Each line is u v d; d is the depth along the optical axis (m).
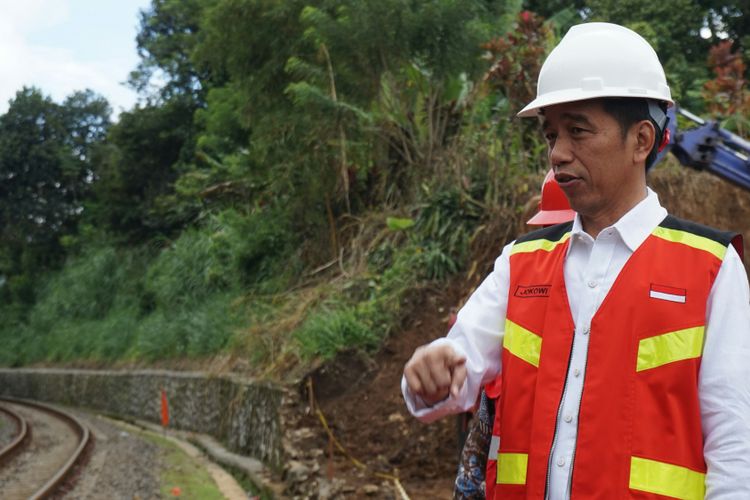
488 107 11.84
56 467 13.70
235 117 18.70
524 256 1.91
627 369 1.67
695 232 1.75
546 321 1.79
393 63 11.96
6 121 41.41
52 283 35.34
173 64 31.03
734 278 1.69
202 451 14.01
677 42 13.71
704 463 1.63
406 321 10.62
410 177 12.98
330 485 8.00
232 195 20.36
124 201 30.94
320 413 9.78
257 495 9.75
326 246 14.84
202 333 17.73
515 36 9.29
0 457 14.52
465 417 4.09
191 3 31.42
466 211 11.16
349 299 11.93
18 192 40.41
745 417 1.60
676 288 1.69
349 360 10.27
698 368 1.66
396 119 12.46
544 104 1.80
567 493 1.68
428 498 7.52
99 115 43.81
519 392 1.79
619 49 1.81
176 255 22.95
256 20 13.34
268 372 11.88
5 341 35.16
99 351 26.50
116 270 29.50
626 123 1.79
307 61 13.28
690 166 5.01
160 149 30.53
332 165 13.52
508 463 1.79
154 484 10.94
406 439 8.78
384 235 12.72
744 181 4.96
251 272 17.55
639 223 1.78
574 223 1.87
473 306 1.95
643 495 1.61
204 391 15.76
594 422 1.67
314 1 12.84
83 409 24.91
